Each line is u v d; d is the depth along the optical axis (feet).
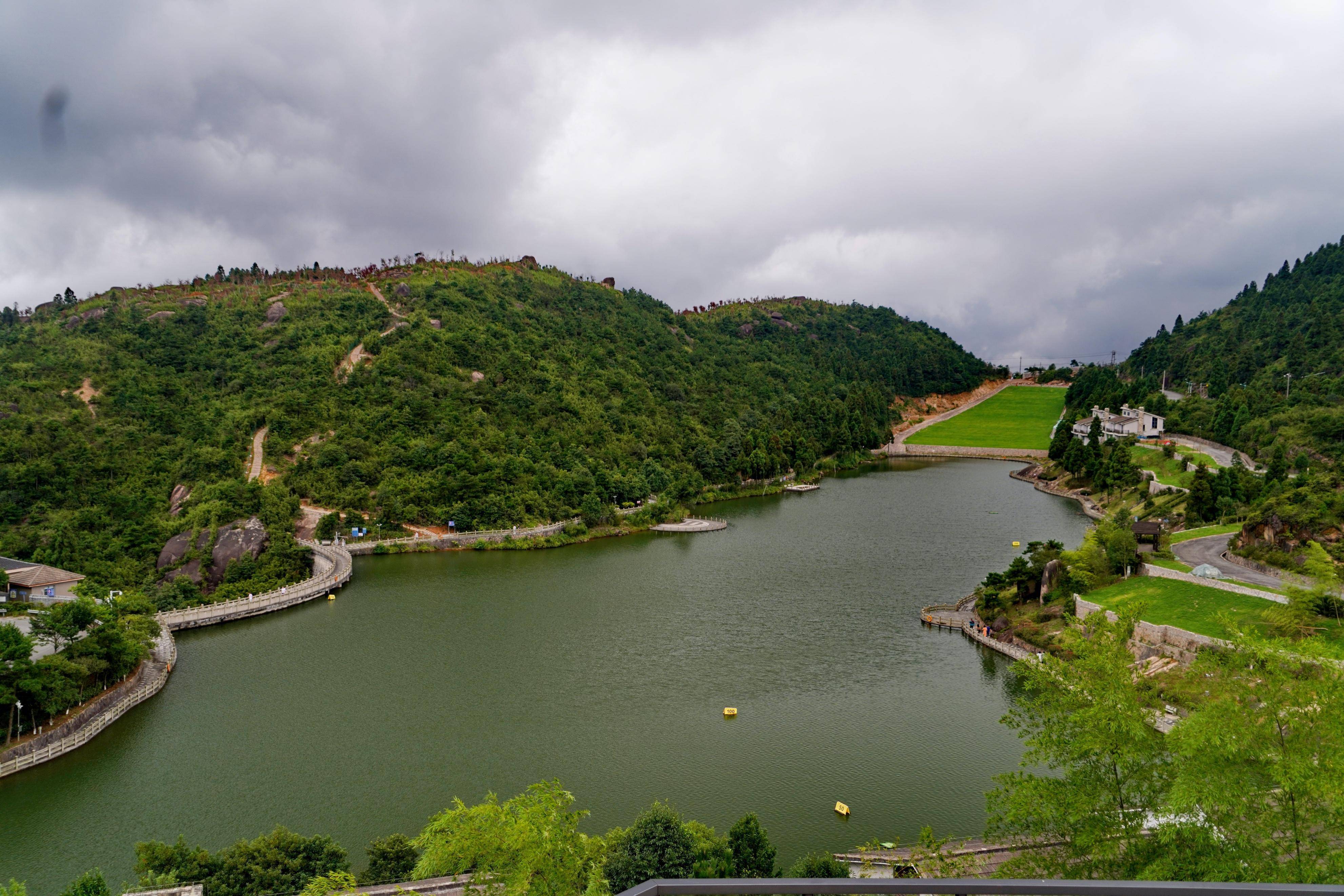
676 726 240.32
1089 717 108.47
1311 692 98.73
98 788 210.79
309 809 199.82
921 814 190.49
